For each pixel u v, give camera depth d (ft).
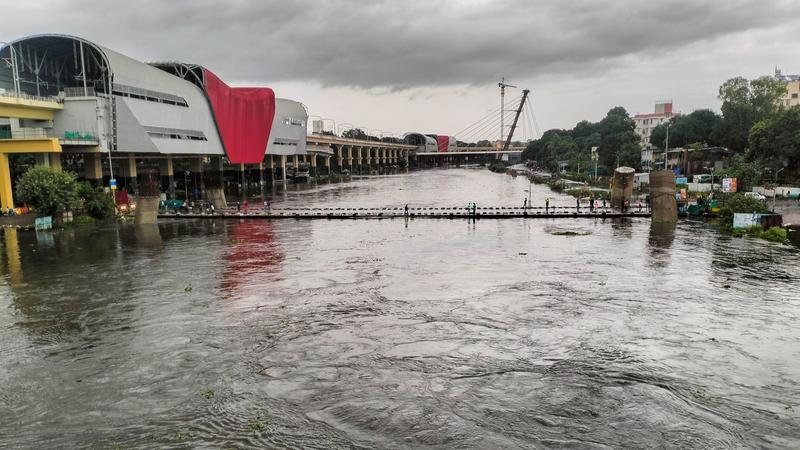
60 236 186.19
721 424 56.54
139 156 311.68
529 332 83.97
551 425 56.75
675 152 411.34
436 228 198.90
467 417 58.59
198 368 71.82
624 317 90.43
